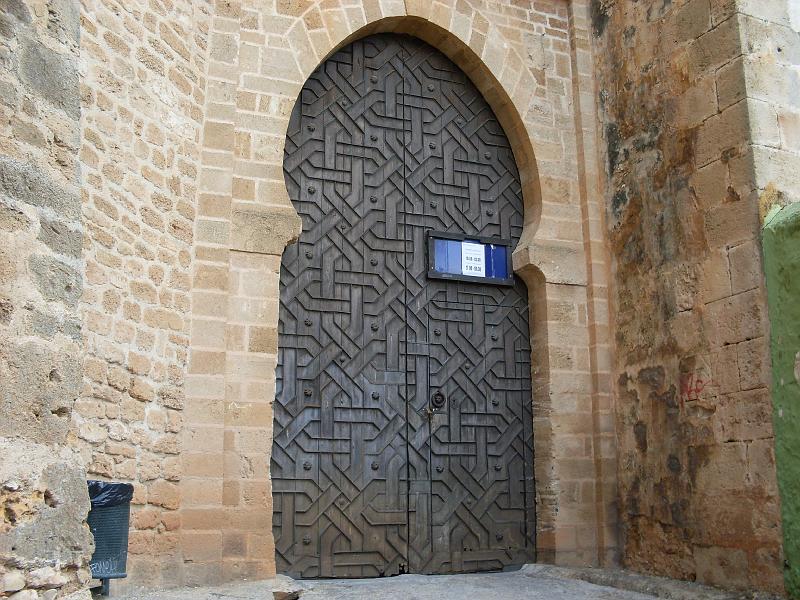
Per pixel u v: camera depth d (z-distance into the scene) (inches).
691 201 294.0
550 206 341.4
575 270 338.3
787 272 250.8
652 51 320.5
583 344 333.7
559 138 349.7
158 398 252.1
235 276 283.1
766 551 250.4
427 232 331.9
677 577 285.4
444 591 268.7
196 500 259.6
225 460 269.0
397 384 314.2
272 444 290.4
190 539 256.4
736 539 262.4
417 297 325.1
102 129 234.8
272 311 285.3
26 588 141.3
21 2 156.9
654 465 302.5
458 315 330.6
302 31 312.8
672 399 296.4
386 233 325.4
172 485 254.7
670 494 293.3
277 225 291.9
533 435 330.6
